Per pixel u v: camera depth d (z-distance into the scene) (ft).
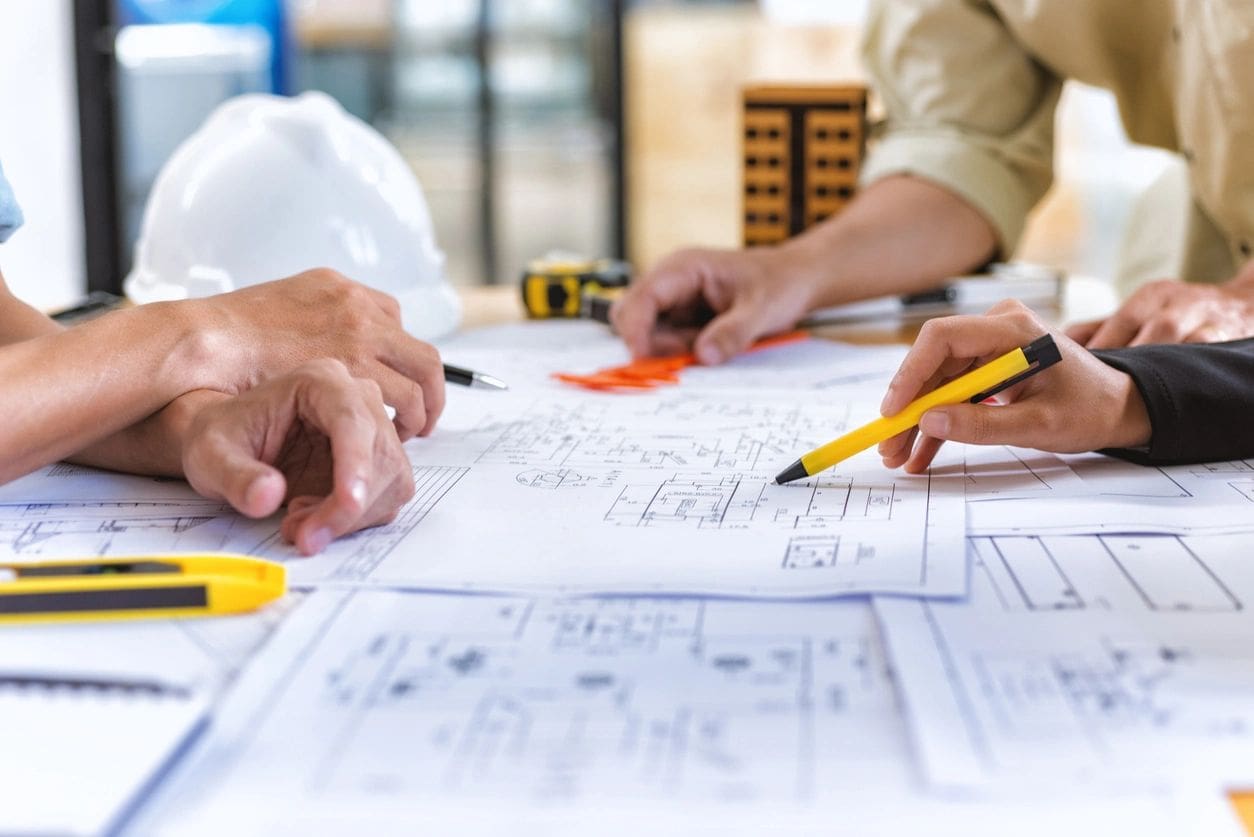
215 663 1.43
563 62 12.44
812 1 11.94
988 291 3.80
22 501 2.04
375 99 12.43
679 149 12.50
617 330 3.30
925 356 2.07
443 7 12.28
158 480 2.14
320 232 3.01
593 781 1.17
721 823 1.10
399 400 2.23
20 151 9.33
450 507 1.98
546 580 1.66
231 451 1.81
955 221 3.80
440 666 1.41
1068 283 4.24
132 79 10.30
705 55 12.23
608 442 2.38
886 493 2.02
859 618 1.54
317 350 2.21
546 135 12.60
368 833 1.10
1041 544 1.77
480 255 12.85
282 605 1.59
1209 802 1.13
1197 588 1.60
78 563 1.61
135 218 10.36
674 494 2.03
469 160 12.66
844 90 4.00
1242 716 1.27
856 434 2.06
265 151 3.02
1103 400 2.10
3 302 2.44
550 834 1.09
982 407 2.06
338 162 3.07
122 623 1.54
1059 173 10.62
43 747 1.19
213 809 1.13
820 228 3.68
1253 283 2.92
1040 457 2.21
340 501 1.74
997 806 1.13
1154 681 1.35
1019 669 1.38
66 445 1.99
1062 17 3.70
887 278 3.65
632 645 1.46
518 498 2.02
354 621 1.53
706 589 1.61
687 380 2.93
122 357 2.02
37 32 9.38
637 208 12.71
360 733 1.27
